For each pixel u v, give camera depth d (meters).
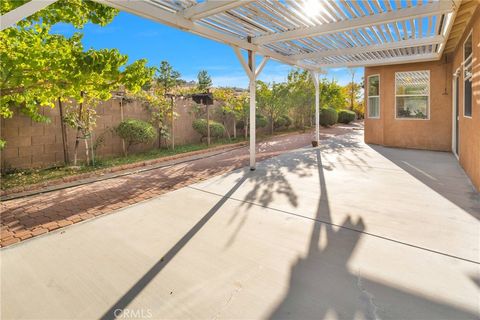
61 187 5.22
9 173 5.99
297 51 7.31
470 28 5.05
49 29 5.49
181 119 10.17
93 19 5.93
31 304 2.10
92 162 7.02
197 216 3.73
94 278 2.40
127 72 5.25
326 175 5.73
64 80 4.95
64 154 6.87
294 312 1.94
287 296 2.10
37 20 5.22
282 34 5.61
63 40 5.19
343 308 1.96
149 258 2.70
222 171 6.38
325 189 4.77
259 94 13.34
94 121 7.14
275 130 15.52
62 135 6.86
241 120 12.46
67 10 5.45
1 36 4.42
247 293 2.15
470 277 2.25
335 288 2.18
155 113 9.01
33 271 2.52
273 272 2.41
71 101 6.89
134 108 8.57
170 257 2.71
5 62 4.32
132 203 4.32
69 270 2.53
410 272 2.35
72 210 4.04
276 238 3.04
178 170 6.63
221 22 4.95
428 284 2.18
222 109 11.83
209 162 7.55
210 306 2.03
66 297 2.17
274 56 7.15
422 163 6.68
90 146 7.43
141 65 5.39
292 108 16.12
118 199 4.52
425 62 8.45
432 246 2.76
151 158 7.79
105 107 7.82
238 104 12.02
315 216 3.61
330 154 8.20
